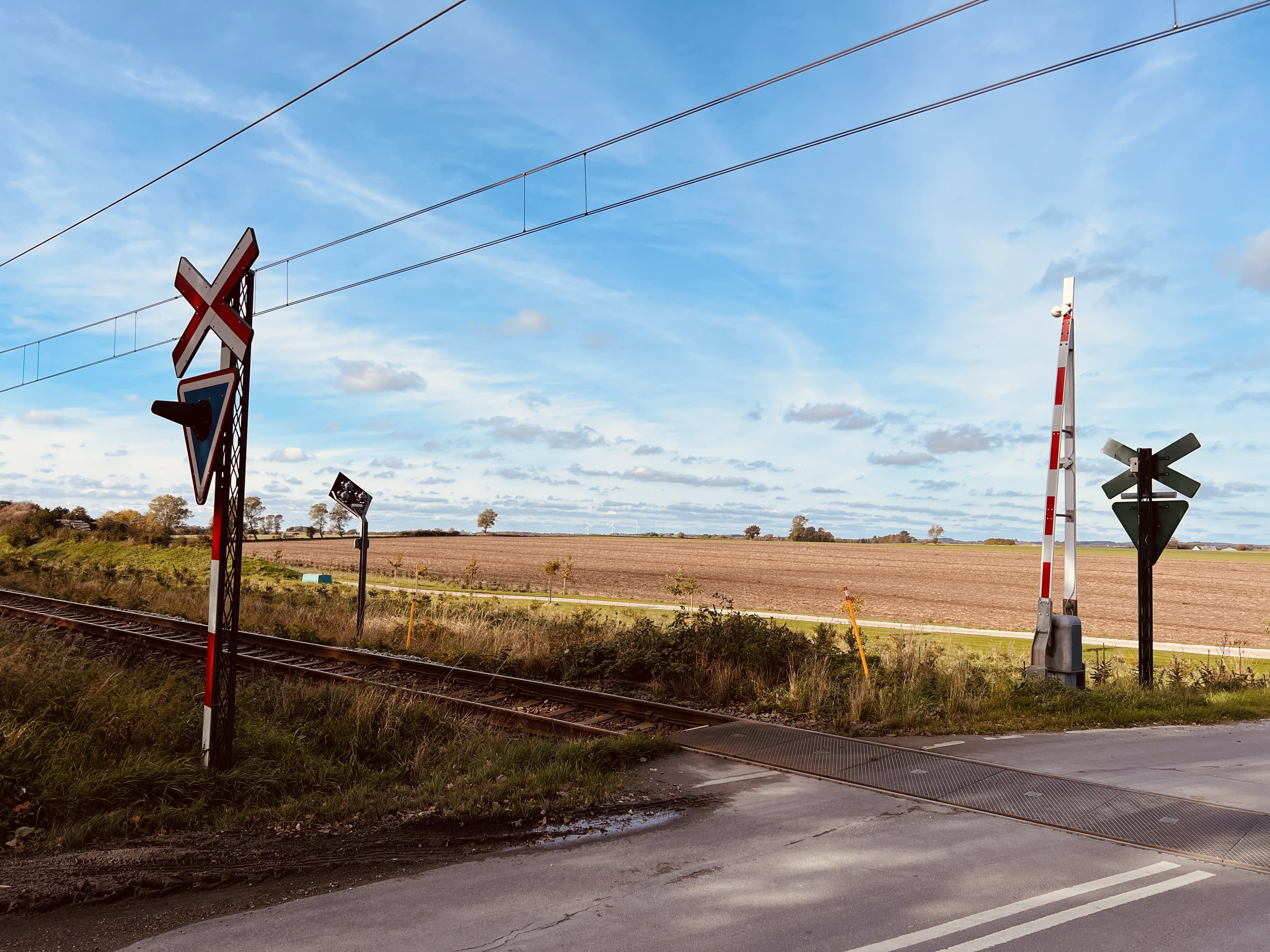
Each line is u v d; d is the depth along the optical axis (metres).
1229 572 83.62
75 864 5.44
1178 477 13.92
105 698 8.84
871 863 5.42
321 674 13.30
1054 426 12.93
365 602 19.31
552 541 133.25
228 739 7.36
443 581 51.25
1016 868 5.31
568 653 14.77
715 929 4.39
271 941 4.27
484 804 6.75
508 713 10.75
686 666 13.09
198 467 7.50
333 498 18.97
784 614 36.84
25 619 18.78
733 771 7.95
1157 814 6.44
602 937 4.30
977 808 6.68
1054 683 11.79
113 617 19.78
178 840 6.03
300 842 5.97
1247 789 7.13
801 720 10.52
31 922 4.55
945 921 4.49
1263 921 4.47
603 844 5.88
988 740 9.30
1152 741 9.32
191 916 4.62
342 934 4.35
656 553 101.00
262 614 21.36
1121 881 5.07
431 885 5.08
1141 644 14.13
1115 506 14.59
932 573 75.56
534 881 5.14
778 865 5.40
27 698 8.74
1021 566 86.94
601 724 10.70
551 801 6.89
